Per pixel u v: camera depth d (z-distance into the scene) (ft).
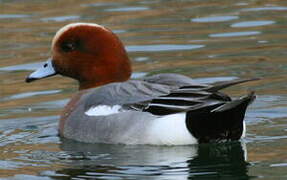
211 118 37.76
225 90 50.39
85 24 44.93
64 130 42.73
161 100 38.55
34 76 45.62
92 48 44.52
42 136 42.96
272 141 39.37
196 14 69.77
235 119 37.76
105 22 67.31
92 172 35.83
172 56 57.88
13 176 35.50
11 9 73.92
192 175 35.14
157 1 76.18
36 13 71.97
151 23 67.10
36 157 38.65
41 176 35.45
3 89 52.60
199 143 38.37
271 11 69.26
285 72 52.70
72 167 36.70
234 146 38.73
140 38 62.64
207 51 58.70
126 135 39.45
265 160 36.19
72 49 44.93
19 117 46.55
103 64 44.57
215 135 38.09
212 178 34.65
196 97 37.52
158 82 40.01
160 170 35.94
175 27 65.62
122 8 72.90
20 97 50.88
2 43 62.95
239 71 53.16
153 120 38.88
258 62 55.21
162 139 38.55
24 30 66.13
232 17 67.97
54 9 73.36
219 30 64.13
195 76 52.31
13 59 58.70
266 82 51.03
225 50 58.75
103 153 38.93
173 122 38.29
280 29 63.16
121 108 40.06
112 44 44.42
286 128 42.01
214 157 37.50
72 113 42.65
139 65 55.67
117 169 36.19
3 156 38.93
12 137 42.75
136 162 37.19
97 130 40.63
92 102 41.60
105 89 41.60
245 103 37.35
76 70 45.14
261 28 63.87
